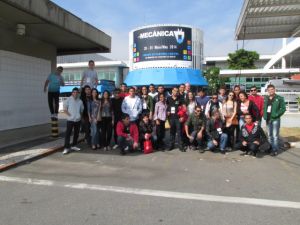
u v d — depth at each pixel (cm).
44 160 843
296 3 978
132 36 3042
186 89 1021
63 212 492
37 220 462
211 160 857
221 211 496
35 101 1351
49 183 643
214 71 4059
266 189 609
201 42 3041
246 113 962
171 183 645
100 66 4931
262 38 1383
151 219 466
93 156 895
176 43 2844
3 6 908
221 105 998
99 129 991
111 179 673
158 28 2836
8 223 452
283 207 515
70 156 893
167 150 990
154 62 2852
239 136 970
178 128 983
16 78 1229
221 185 633
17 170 742
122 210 500
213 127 957
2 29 1149
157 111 993
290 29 1262
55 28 1157
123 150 916
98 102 983
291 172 738
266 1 966
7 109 1190
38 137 1117
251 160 860
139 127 970
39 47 1363
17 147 948
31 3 910
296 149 1018
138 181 659
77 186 623
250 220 463
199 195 571
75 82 4406
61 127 1425
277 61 4141
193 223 452
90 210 500
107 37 1477
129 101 972
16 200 545
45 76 1410
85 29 1251
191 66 2922
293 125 1519
